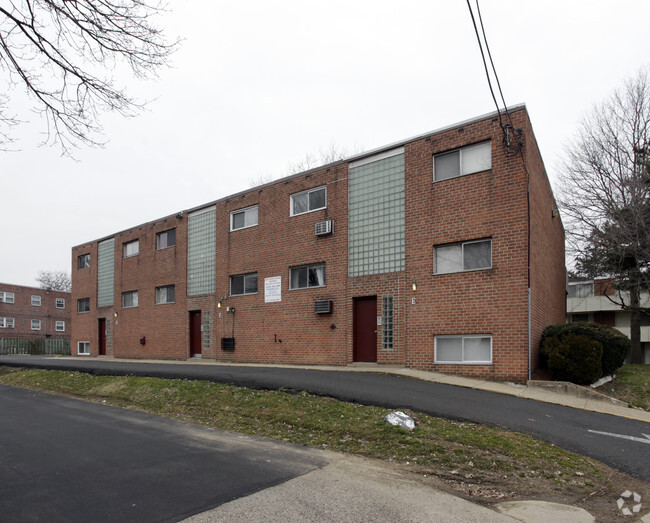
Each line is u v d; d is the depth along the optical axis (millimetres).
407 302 14031
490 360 12508
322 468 6023
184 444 7219
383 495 5129
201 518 4438
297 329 16812
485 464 6234
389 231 14766
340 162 16234
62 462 6234
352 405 9102
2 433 8070
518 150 12383
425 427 7668
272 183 18297
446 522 4500
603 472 6188
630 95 20359
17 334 45750
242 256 19125
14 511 4578
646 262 19109
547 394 10836
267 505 4770
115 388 12758
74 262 29672
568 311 32531
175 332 21719
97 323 27141
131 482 5414
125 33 6016
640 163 19750
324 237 16359
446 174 13812
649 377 13406
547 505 5047
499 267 12500
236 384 11469
